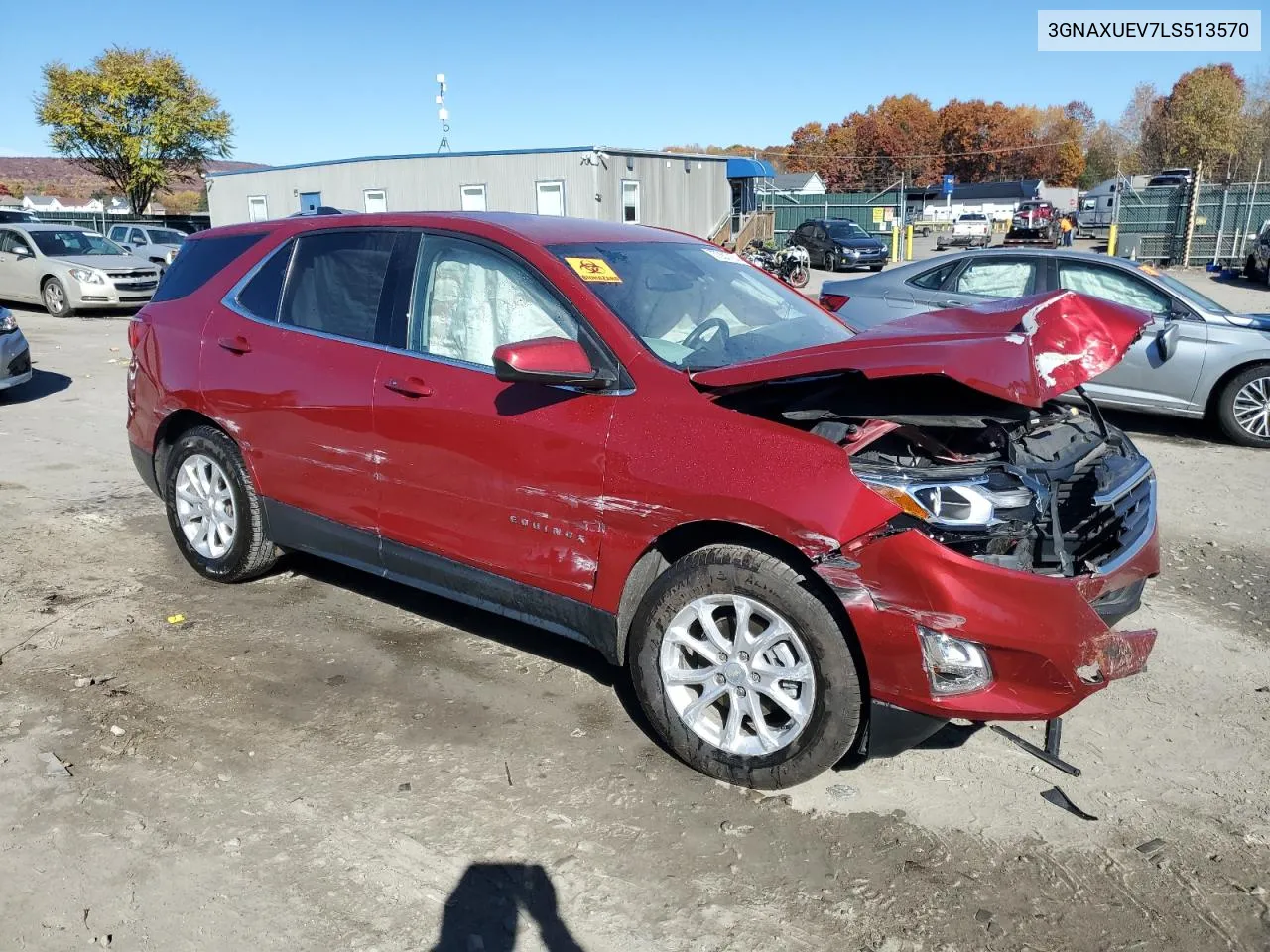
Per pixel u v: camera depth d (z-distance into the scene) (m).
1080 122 93.94
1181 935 2.60
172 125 35.91
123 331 15.21
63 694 3.73
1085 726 3.68
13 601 4.58
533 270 3.65
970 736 3.58
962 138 91.38
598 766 3.34
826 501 2.89
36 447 7.56
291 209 33.66
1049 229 39.81
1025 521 3.01
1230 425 8.18
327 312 4.21
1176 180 48.66
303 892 2.70
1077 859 2.90
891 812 3.11
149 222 35.25
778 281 4.59
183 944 2.50
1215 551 5.63
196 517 4.80
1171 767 3.41
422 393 3.75
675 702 3.29
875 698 2.94
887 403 3.27
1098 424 3.99
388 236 4.12
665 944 2.55
